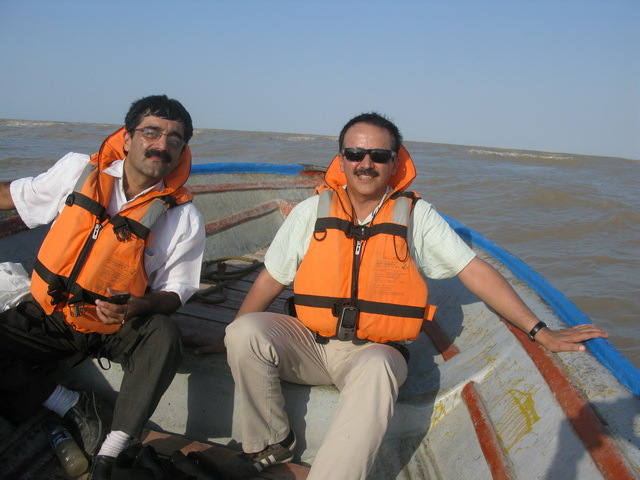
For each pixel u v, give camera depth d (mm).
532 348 2258
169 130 2176
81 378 2562
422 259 2332
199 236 2359
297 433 2371
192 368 2432
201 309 3117
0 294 2330
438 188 14828
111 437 2057
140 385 2102
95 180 2209
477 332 2742
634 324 6008
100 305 2029
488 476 1896
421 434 2371
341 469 1826
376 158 2152
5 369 2121
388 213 2238
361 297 2199
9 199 2416
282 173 5438
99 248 2139
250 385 2104
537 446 1843
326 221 2230
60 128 40688
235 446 2414
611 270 7855
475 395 2285
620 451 1571
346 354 2270
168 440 2373
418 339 3002
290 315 2465
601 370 1955
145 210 2193
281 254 2348
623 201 13945
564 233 10000
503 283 2248
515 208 12164
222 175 4910
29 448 2184
